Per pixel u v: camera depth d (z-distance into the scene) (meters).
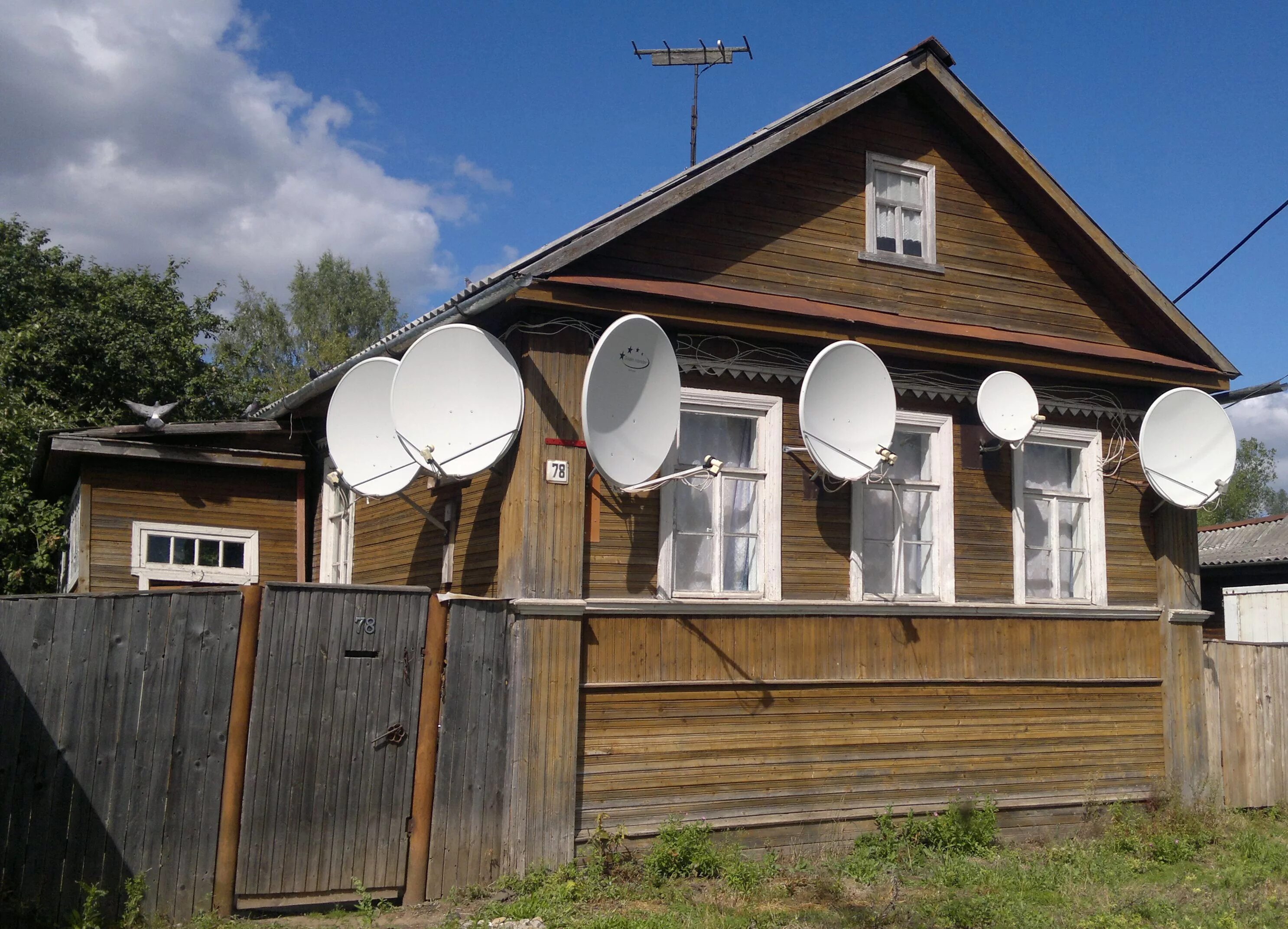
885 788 9.38
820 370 8.87
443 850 7.45
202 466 12.45
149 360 21.44
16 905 6.16
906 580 9.89
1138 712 10.79
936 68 10.41
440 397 8.19
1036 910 7.42
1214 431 10.93
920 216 10.73
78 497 12.60
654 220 9.19
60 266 22.44
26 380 19.75
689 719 8.59
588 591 8.29
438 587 9.57
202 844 6.75
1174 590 11.06
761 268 9.68
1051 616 10.41
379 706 7.34
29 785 6.30
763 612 8.95
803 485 9.37
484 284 8.59
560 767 7.90
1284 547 19.86
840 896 7.78
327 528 12.49
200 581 12.21
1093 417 11.01
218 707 6.87
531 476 8.08
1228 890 8.23
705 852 8.14
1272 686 11.56
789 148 10.02
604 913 7.13
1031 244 11.17
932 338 9.67
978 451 10.29
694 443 9.06
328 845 7.08
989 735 9.94
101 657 6.57
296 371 37.44
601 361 7.80
